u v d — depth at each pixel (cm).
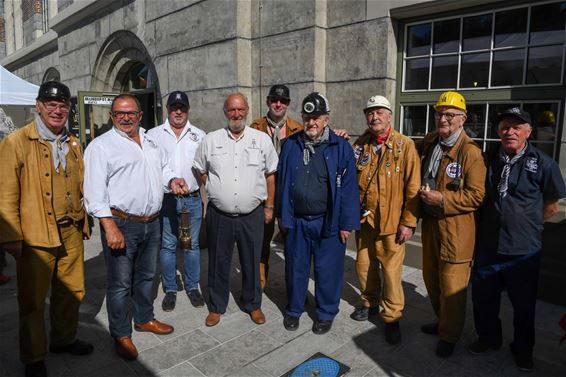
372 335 307
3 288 391
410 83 470
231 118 299
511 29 391
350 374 260
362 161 310
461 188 264
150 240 288
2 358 274
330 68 508
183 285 397
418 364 271
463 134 271
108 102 821
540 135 380
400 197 295
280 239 533
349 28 485
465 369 265
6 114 1009
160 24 716
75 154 266
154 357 277
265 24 555
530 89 380
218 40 600
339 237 305
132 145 269
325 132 301
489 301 275
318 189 298
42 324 251
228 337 303
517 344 266
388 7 448
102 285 396
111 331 276
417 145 311
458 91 429
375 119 292
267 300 369
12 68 1620
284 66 538
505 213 256
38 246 240
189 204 352
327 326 311
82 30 985
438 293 301
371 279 324
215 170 305
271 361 273
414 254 437
